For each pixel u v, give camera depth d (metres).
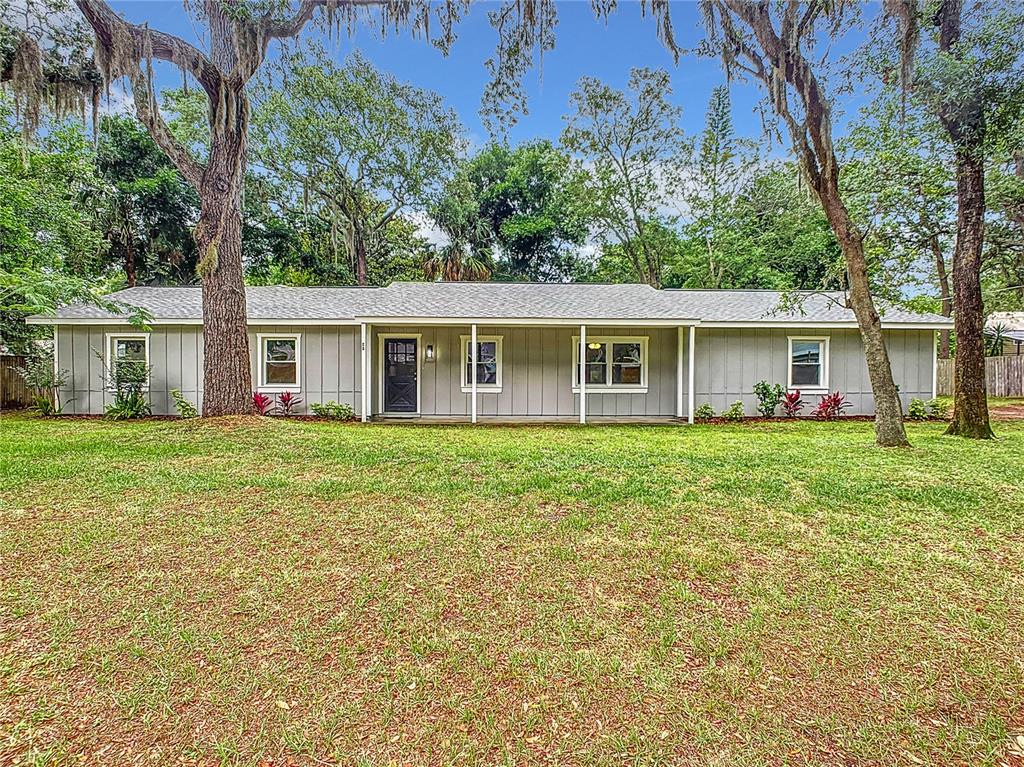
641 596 2.80
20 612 2.57
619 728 1.82
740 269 23.50
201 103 10.23
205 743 1.74
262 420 8.20
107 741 1.75
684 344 11.55
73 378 11.30
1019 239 8.94
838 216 7.38
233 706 1.92
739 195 23.89
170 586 2.87
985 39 6.68
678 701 1.96
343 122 21.27
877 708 1.92
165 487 4.82
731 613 2.62
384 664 2.18
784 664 2.20
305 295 12.91
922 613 2.62
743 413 11.48
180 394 11.19
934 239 9.39
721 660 2.22
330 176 21.88
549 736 1.78
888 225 9.13
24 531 3.67
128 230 18.92
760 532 3.74
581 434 8.95
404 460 6.11
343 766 1.64
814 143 7.26
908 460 6.16
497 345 11.88
